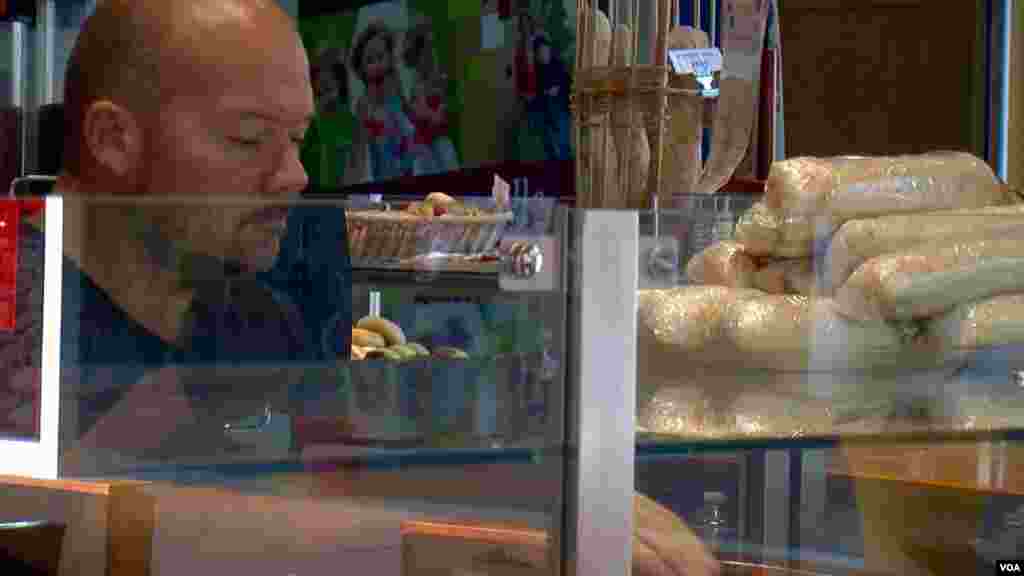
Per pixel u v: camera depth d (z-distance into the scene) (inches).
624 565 34.1
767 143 67.4
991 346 35.3
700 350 34.4
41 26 112.3
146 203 34.8
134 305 34.9
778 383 35.0
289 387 36.0
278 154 54.6
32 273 34.1
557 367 33.9
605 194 47.6
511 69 148.9
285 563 36.0
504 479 34.7
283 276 36.0
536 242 33.9
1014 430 36.4
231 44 52.7
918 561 36.2
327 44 165.6
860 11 160.6
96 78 53.5
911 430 36.0
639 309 34.1
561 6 142.0
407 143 160.2
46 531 34.9
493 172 152.3
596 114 47.8
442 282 35.1
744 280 35.8
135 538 35.3
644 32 47.3
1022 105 139.6
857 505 35.9
